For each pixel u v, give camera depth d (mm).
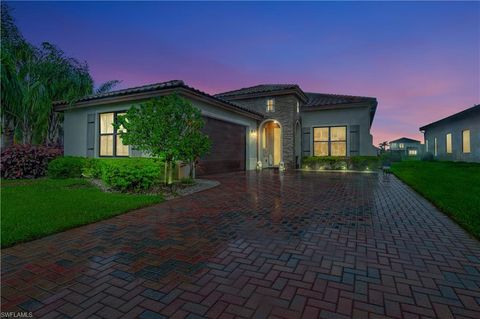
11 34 11969
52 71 12484
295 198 6672
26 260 3002
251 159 16734
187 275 2625
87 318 1950
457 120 18859
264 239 3656
